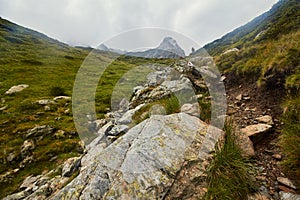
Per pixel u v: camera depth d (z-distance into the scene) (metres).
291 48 7.60
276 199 3.52
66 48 72.31
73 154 8.53
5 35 67.75
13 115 14.60
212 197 3.33
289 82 6.32
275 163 4.23
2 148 9.87
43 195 4.77
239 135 4.88
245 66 9.38
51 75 33.81
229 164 3.80
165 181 3.68
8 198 5.67
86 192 3.73
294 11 21.14
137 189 3.61
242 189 3.59
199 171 3.84
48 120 12.80
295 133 4.20
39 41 75.69
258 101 7.04
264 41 14.70
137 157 4.16
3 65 40.34
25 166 8.36
